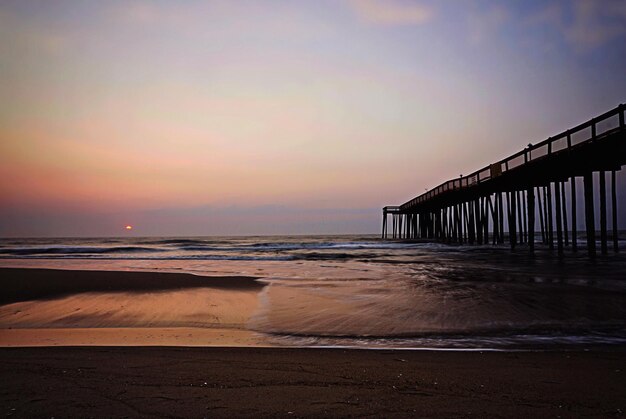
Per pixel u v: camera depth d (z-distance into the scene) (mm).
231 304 8703
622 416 3121
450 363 4543
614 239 19453
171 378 4031
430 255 22984
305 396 3551
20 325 7117
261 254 26266
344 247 35031
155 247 36281
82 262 20750
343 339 5930
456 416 3131
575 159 15758
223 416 3156
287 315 7574
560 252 19078
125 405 3367
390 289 10328
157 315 7758
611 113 13109
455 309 7812
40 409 3295
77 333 6500
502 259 18938
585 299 8555
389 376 4082
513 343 5574
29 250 31828
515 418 3094
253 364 4496
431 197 34875
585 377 4023
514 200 23797
